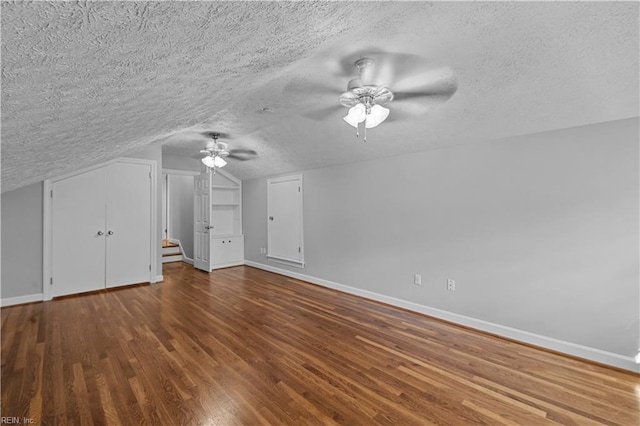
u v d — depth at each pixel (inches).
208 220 224.1
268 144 168.6
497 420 67.7
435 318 130.3
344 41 67.8
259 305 147.7
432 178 131.6
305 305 148.1
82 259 164.2
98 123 51.5
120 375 85.0
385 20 60.9
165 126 86.4
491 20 61.8
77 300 153.2
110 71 30.4
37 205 151.6
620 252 88.5
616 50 66.4
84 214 164.9
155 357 95.4
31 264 150.2
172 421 66.9
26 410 69.8
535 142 103.5
